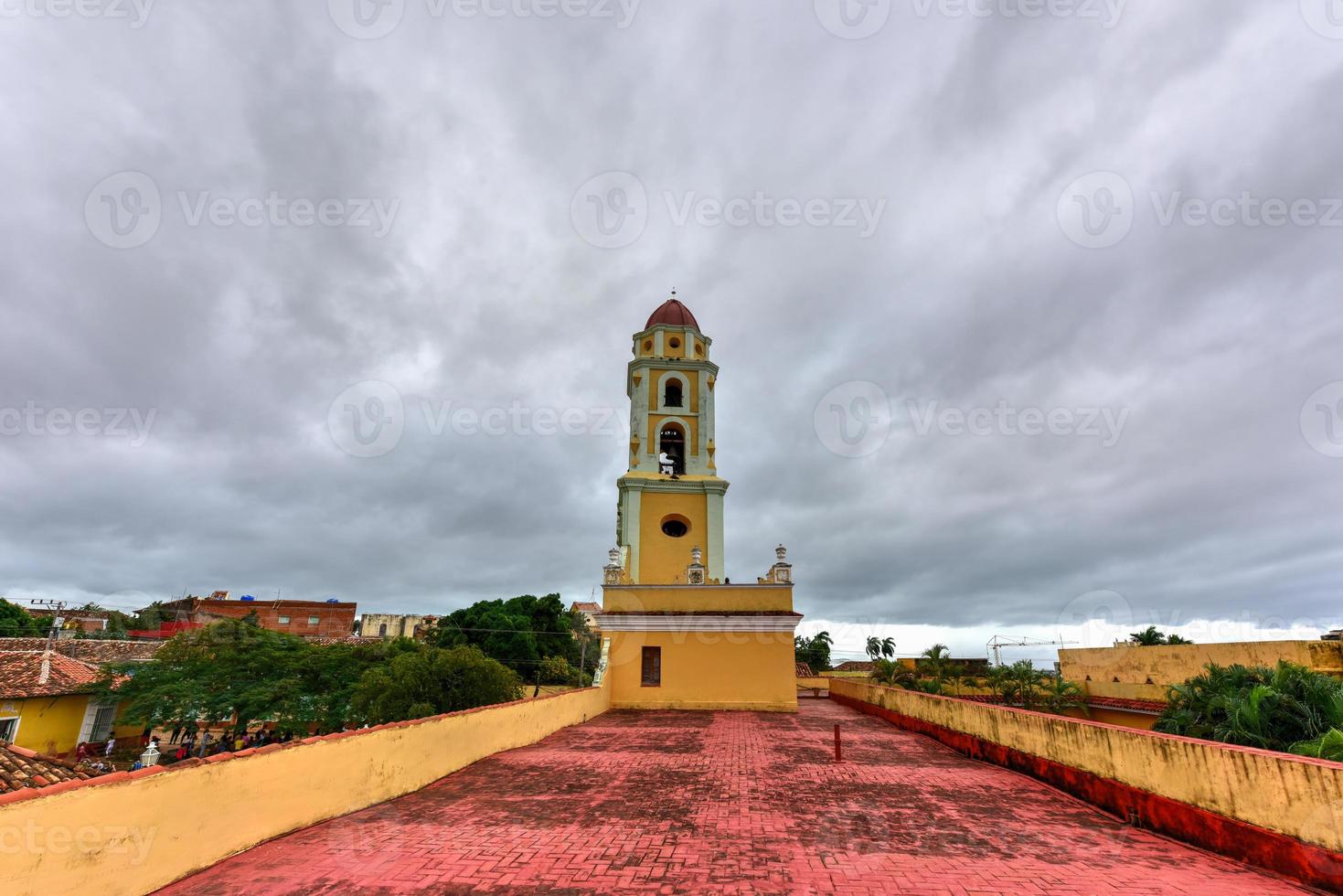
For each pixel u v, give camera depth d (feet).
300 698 79.92
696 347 91.09
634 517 80.89
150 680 78.54
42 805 15.15
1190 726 40.45
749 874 19.92
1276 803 19.15
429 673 69.56
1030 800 29.35
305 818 24.27
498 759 39.14
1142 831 24.27
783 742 46.78
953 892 18.43
